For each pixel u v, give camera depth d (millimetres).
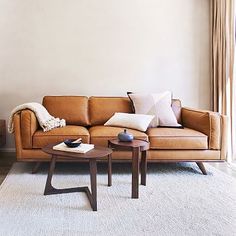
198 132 2945
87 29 3805
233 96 3471
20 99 3773
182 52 3969
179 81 3990
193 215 1970
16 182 2600
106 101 3568
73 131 2865
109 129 2982
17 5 3689
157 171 3033
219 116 2889
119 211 2021
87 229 1755
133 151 2262
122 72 3893
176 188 2506
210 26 3961
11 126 2930
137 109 3354
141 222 1856
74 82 3838
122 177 2814
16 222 1837
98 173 2953
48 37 3756
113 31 3842
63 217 1915
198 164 2979
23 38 3725
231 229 1772
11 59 3727
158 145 2842
